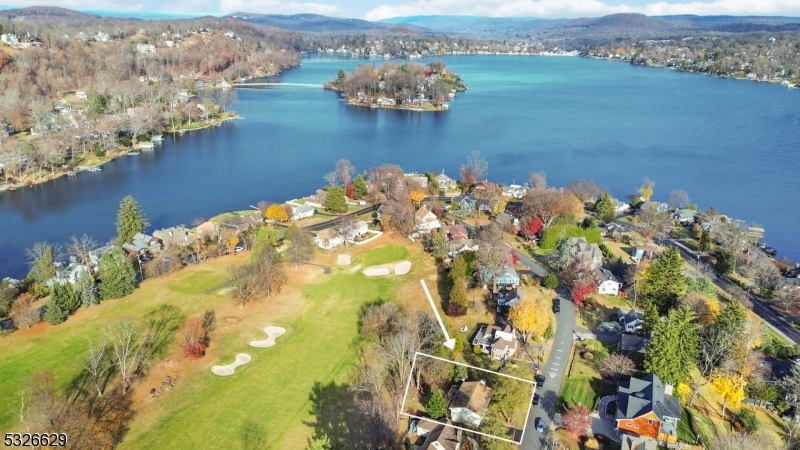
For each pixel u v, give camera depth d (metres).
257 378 78.69
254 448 65.44
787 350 88.31
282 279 106.25
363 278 110.19
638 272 107.94
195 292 102.88
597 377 79.88
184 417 70.25
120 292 99.44
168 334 88.56
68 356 81.62
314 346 86.81
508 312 93.56
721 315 85.94
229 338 88.44
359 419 69.75
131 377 77.19
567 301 103.19
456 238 130.25
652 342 77.25
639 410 68.62
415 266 115.69
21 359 81.00
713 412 74.31
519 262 121.12
